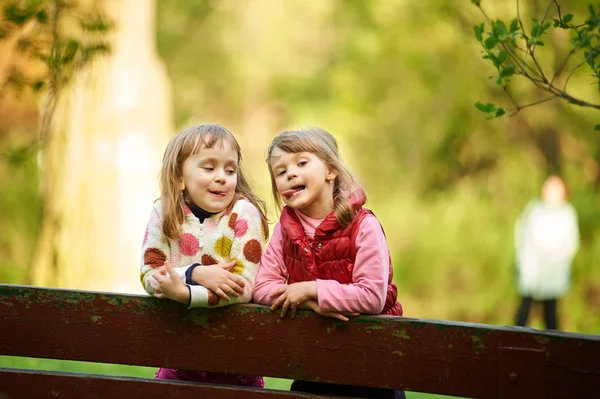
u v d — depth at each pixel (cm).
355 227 376
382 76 2088
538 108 1678
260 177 2273
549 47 1412
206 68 2603
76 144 1246
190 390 363
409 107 2006
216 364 362
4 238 1752
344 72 2127
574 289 1478
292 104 2427
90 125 1246
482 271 1669
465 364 346
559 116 1670
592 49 451
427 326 349
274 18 2511
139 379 367
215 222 388
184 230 385
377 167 2064
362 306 354
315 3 2456
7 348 368
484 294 1614
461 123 1833
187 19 2638
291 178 380
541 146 1734
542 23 447
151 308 365
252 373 360
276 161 386
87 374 370
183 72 2608
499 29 447
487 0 1612
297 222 388
